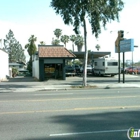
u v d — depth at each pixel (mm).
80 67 48000
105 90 18422
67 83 25719
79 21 20453
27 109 9836
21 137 6078
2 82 28312
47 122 7586
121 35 25109
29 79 34750
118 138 5949
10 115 8672
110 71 38719
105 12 20859
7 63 40219
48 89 19906
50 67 31281
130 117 8219
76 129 6762
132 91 17266
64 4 19688
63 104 11039
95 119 7945
